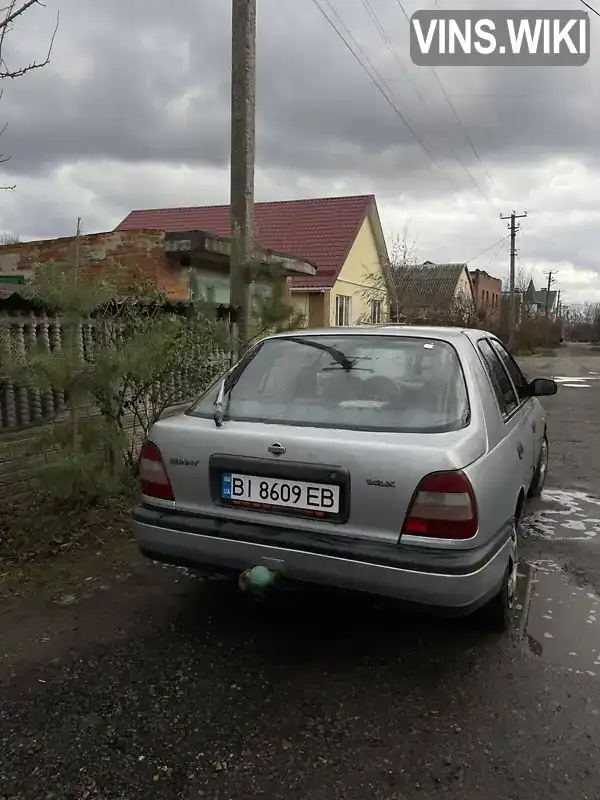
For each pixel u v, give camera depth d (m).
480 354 3.65
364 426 2.96
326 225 20.36
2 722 2.58
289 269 11.72
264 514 2.91
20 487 4.99
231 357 6.60
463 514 2.60
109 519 4.98
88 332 5.12
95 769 2.32
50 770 2.32
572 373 25.39
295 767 2.34
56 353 4.57
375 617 3.51
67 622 3.43
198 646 3.19
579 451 8.45
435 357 3.34
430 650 3.17
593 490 6.33
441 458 2.62
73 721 2.59
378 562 2.62
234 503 2.97
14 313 5.01
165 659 3.07
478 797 2.21
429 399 3.07
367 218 21.55
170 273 9.94
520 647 3.20
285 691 2.81
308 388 3.30
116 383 4.82
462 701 2.74
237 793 2.22
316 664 3.03
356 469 2.70
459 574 2.55
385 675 2.94
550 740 2.49
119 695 2.77
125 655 3.10
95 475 4.60
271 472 2.87
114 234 9.90
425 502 2.60
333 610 3.59
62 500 4.96
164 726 2.56
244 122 7.45
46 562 4.21
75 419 4.66
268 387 3.38
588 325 95.19
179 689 2.82
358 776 2.30
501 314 49.94
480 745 2.46
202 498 3.05
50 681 2.87
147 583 3.94
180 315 5.96
